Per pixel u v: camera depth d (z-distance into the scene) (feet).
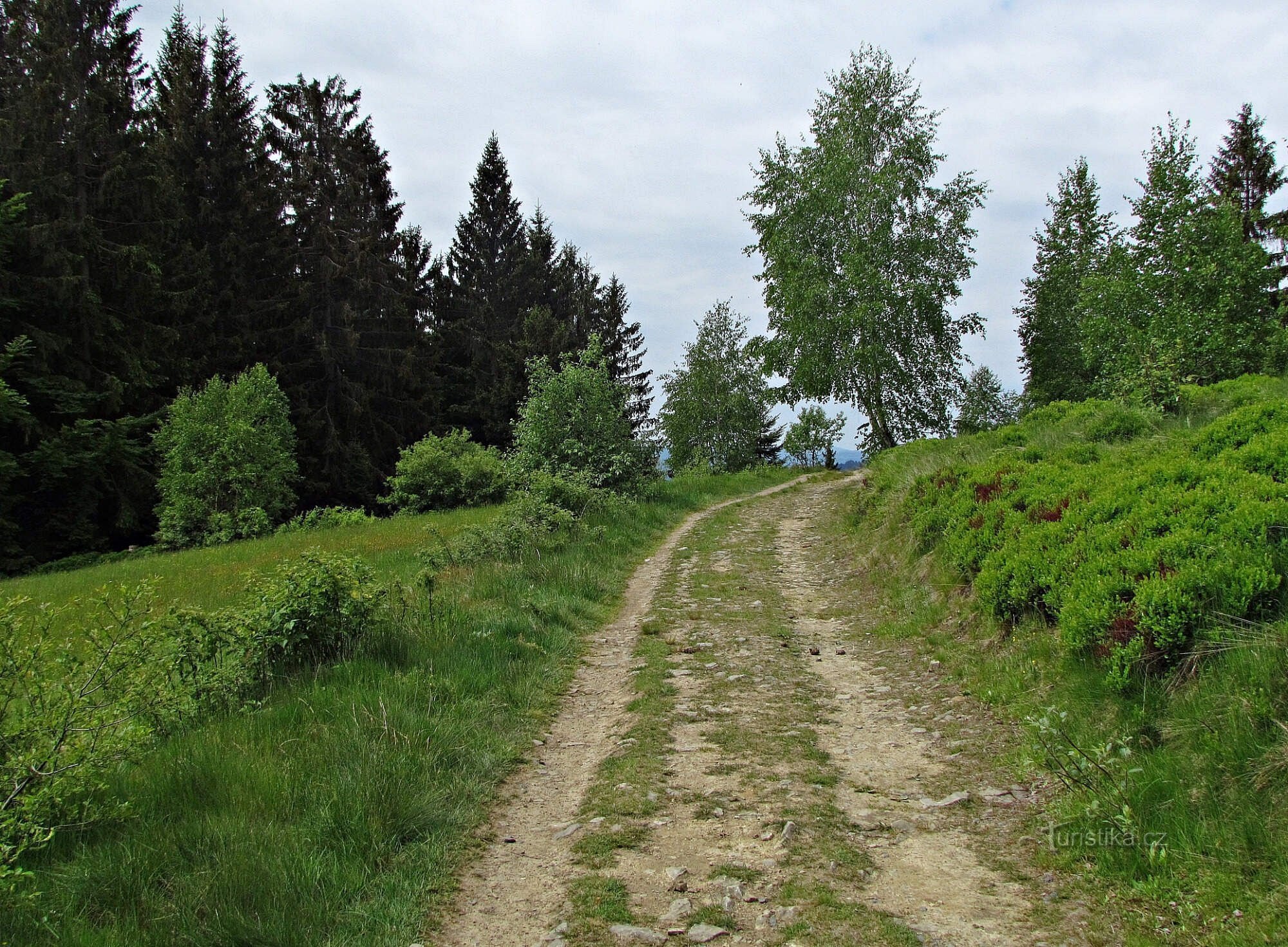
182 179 108.68
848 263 89.20
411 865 14.40
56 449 80.53
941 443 60.85
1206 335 68.33
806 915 12.30
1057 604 21.49
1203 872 11.83
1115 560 20.21
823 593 38.29
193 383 102.27
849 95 93.66
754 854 14.40
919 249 91.40
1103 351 79.66
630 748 19.88
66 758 14.75
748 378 154.40
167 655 20.85
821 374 93.61
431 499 87.04
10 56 91.86
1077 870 13.07
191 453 80.18
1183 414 43.14
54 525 84.23
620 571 44.45
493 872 14.39
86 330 86.69
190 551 68.28
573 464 68.74
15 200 78.54
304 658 24.09
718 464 154.40
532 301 174.50
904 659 26.68
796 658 27.68
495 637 28.02
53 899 12.52
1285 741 12.77
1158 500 22.50
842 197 92.22
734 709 22.57
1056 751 16.58
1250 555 17.26
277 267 114.21
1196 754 14.06
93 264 88.74
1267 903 10.75
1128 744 15.58
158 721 19.04
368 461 116.47
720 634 30.96
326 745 18.31
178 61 118.21
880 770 18.22
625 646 30.25
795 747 19.63
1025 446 44.86
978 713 20.86
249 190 112.98
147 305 95.30
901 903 12.59
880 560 39.22
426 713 20.74
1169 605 16.98
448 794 17.12
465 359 158.61
